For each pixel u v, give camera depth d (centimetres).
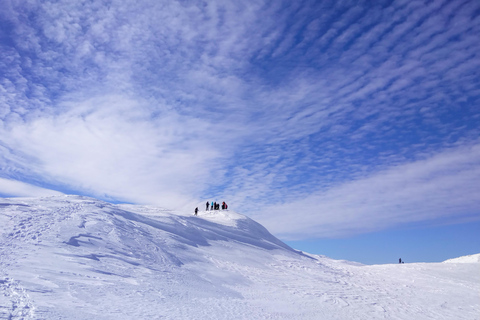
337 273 3059
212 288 1861
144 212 3900
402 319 1794
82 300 1138
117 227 2514
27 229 1969
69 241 1927
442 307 2092
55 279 1298
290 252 3981
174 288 1639
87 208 2889
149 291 1470
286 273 2739
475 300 2289
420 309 2022
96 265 1672
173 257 2327
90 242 2027
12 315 867
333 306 1894
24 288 1119
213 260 2627
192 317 1220
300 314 1633
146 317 1105
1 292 1035
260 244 3872
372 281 2831
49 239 1870
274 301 1828
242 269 2562
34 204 2706
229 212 5262
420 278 2959
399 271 3269
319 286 2408
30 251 1616
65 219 2364
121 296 1299
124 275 1642
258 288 2106
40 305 988
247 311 1500
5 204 2505
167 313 1206
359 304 2003
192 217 4166
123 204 4662
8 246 1616
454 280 2892
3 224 1977
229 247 3259
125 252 2066
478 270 3272
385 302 2119
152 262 2061
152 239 2588
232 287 2011
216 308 1441
